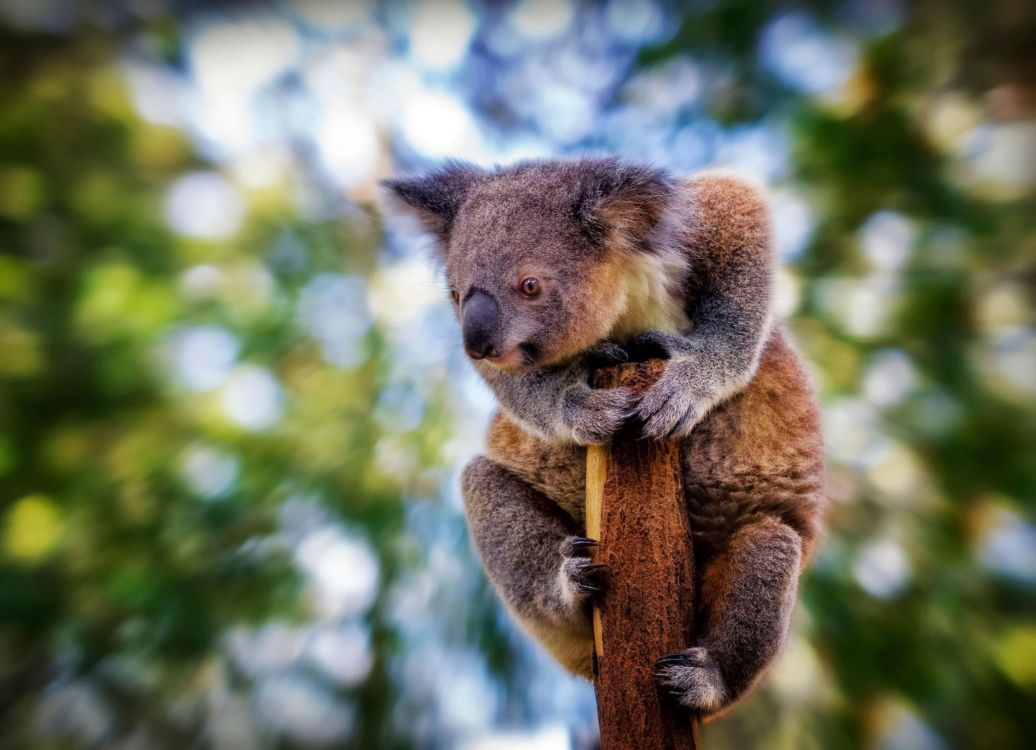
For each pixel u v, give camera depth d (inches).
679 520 126.2
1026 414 209.6
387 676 228.7
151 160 271.1
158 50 277.9
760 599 137.5
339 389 255.4
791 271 224.8
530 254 151.1
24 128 264.1
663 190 153.2
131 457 241.9
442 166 183.2
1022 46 227.1
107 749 223.0
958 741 202.2
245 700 226.1
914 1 235.8
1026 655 201.3
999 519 207.0
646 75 261.6
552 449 165.0
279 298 259.3
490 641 229.8
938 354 213.6
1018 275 217.0
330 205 278.2
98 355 247.0
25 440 241.6
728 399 154.0
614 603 122.3
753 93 245.3
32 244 258.2
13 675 226.2
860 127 232.2
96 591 229.3
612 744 118.9
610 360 151.5
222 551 235.6
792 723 209.9
